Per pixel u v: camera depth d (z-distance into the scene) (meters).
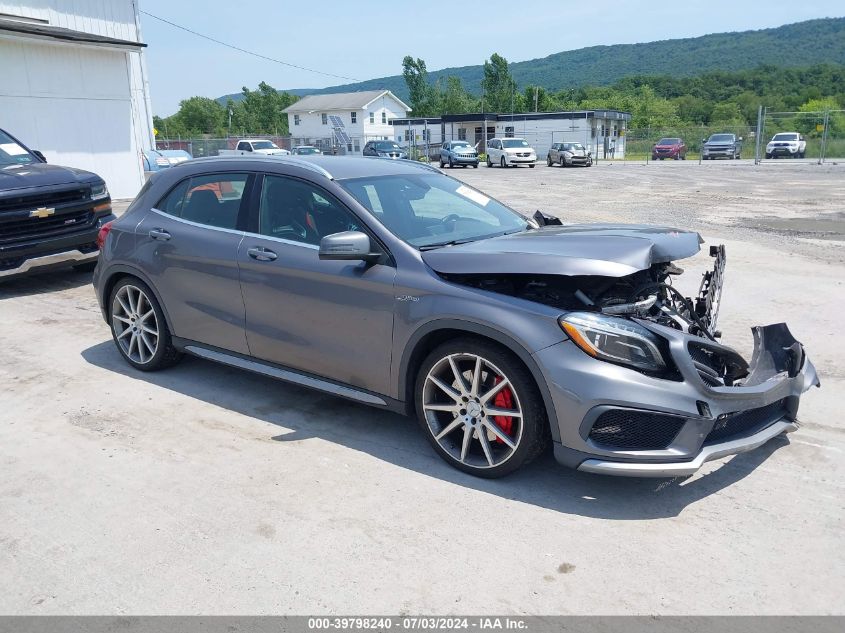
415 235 4.04
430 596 2.76
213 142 40.97
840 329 6.25
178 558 3.02
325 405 4.71
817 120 42.81
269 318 4.38
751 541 3.12
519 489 3.58
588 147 55.53
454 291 3.60
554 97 120.31
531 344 3.33
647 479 3.69
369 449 4.05
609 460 3.26
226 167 4.76
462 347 3.57
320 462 3.88
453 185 4.93
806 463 3.85
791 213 14.30
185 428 4.34
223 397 4.84
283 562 2.98
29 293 7.99
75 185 7.94
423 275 3.72
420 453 3.99
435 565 2.95
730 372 3.83
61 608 2.71
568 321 3.29
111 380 5.16
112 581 2.88
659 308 3.89
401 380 3.86
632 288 3.89
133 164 17.81
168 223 4.95
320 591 2.79
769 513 3.35
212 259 4.59
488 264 3.52
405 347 3.79
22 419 4.47
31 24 16.64
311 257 4.14
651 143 53.62
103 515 3.36
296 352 4.30
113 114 17.17
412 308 3.71
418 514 3.35
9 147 8.72
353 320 3.97
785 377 3.63
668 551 3.05
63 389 4.98
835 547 3.07
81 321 6.79
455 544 3.10
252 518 3.32
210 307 4.69
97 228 8.16
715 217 13.66
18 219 7.42
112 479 3.71
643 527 3.23
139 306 5.23
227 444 4.12
